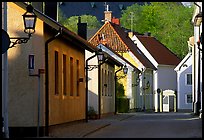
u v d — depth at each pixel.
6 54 22.06
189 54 82.19
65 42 30.81
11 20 25.88
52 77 27.48
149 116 53.00
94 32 95.06
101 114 47.62
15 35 25.88
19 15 25.88
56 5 36.28
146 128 31.55
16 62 25.94
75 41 31.27
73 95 33.53
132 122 39.16
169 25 105.25
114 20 86.81
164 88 89.19
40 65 25.86
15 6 25.84
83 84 37.25
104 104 49.72
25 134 25.73
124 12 117.50
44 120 25.75
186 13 104.38
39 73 24.23
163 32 106.31
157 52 90.31
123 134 26.80
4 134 21.77
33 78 25.84
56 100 28.39
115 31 78.88
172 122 38.28
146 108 82.62
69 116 32.22
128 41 81.62
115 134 26.83
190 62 82.56
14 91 25.92
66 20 111.50
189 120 41.22
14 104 25.86
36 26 25.84
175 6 107.31
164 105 85.69
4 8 22.31
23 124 25.80
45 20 26.03
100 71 46.72
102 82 48.44
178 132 27.88
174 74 91.06
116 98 59.88
